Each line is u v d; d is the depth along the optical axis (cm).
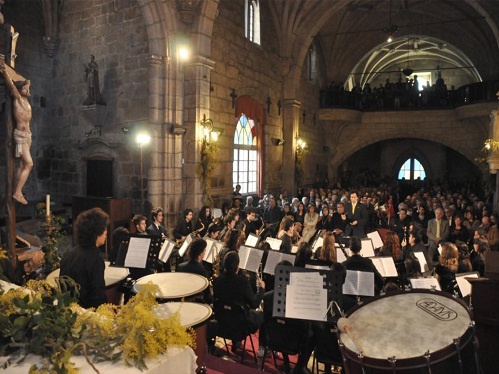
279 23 1838
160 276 491
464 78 3247
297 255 558
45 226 645
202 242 554
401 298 329
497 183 1330
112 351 238
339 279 370
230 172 1510
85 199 1103
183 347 256
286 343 451
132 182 1265
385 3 2445
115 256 602
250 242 785
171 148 1220
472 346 273
